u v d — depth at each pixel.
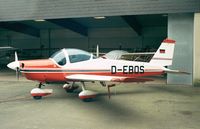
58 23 16.14
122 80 5.50
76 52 7.54
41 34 22.91
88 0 10.65
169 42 8.69
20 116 5.42
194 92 8.30
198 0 9.30
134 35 20.64
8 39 23.78
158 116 5.34
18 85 10.13
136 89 9.00
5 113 5.68
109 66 7.72
